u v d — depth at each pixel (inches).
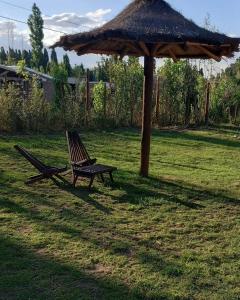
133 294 171.6
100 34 293.7
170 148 547.8
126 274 189.2
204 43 300.2
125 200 301.7
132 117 741.9
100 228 245.4
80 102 704.4
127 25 306.5
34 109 625.3
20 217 257.6
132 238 232.4
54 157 447.2
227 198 319.0
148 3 335.9
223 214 282.2
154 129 730.8
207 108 814.5
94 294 170.7
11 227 240.2
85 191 319.9
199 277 189.0
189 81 806.5
